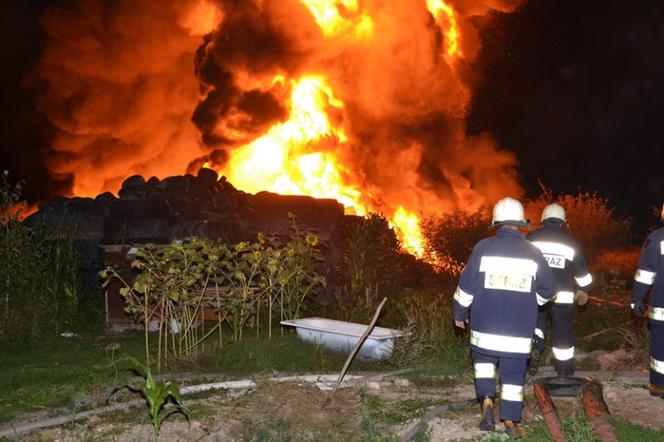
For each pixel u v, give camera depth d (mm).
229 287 9797
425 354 8586
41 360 8688
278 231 12414
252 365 8195
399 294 11188
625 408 6812
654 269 7094
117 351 9094
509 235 5855
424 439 5754
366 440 5797
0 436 5934
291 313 10281
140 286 8234
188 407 6555
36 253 10469
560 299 7527
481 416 6375
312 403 6594
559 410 6547
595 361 8688
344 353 8516
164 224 11227
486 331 5781
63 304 10727
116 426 6109
